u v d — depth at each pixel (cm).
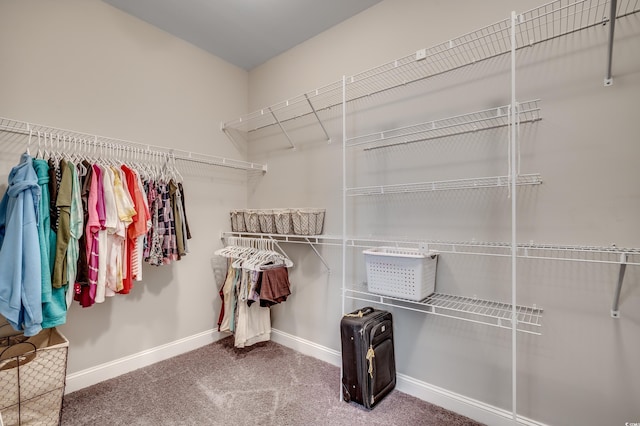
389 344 200
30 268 149
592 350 147
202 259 279
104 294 182
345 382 190
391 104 215
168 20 242
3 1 179
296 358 252
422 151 200
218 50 285
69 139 190
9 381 152
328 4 223
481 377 177
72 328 203
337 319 244
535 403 160
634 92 138
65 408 183
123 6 226
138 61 239
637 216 137
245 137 319
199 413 179
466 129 182
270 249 284
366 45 227
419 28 201
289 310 278
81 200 176
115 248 191
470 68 182
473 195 181
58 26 200
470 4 180
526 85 163
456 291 186
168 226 226
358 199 231
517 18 149
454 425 171
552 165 156
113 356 221
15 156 184
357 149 232
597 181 145
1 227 163
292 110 278
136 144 237
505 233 170
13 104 182
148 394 198
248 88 320
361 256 229
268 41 271
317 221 239
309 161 265
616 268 142
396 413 182
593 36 146
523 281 164
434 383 194
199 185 278
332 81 248
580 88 149
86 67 212
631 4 138
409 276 175
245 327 251
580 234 149
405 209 208
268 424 170
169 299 255
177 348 258
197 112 279
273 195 294
